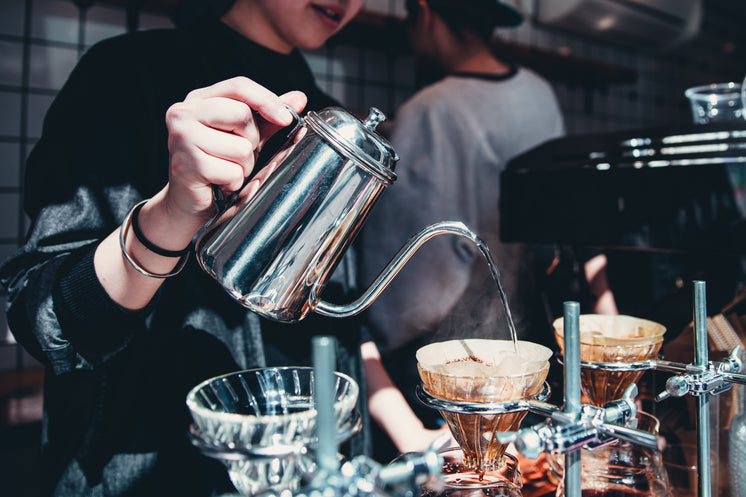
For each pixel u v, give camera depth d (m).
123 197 0.69
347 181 0.49
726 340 0.72
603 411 0.42
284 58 0.88
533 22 2.29
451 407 0.46
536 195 1.05
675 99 2.99
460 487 0.50
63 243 0.65
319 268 0.51
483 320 0.94
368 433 0.89
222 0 0.81
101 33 1.54
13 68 1.45
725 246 0.82
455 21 1.33
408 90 2.04
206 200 0.49
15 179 1.47
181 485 0.71
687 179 0.86
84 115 0.70
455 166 1.30
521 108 1.34
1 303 1.46
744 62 3.44
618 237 0.93
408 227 1.28
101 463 0.71
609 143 0.97
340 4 0.79
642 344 0.57
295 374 0.45
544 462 0.72
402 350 1.20
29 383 1.42
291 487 0.38
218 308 0.76
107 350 0.59
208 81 0.79
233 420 0.35
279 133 0.79
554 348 0.87
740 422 0.62
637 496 0.58
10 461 1.17
